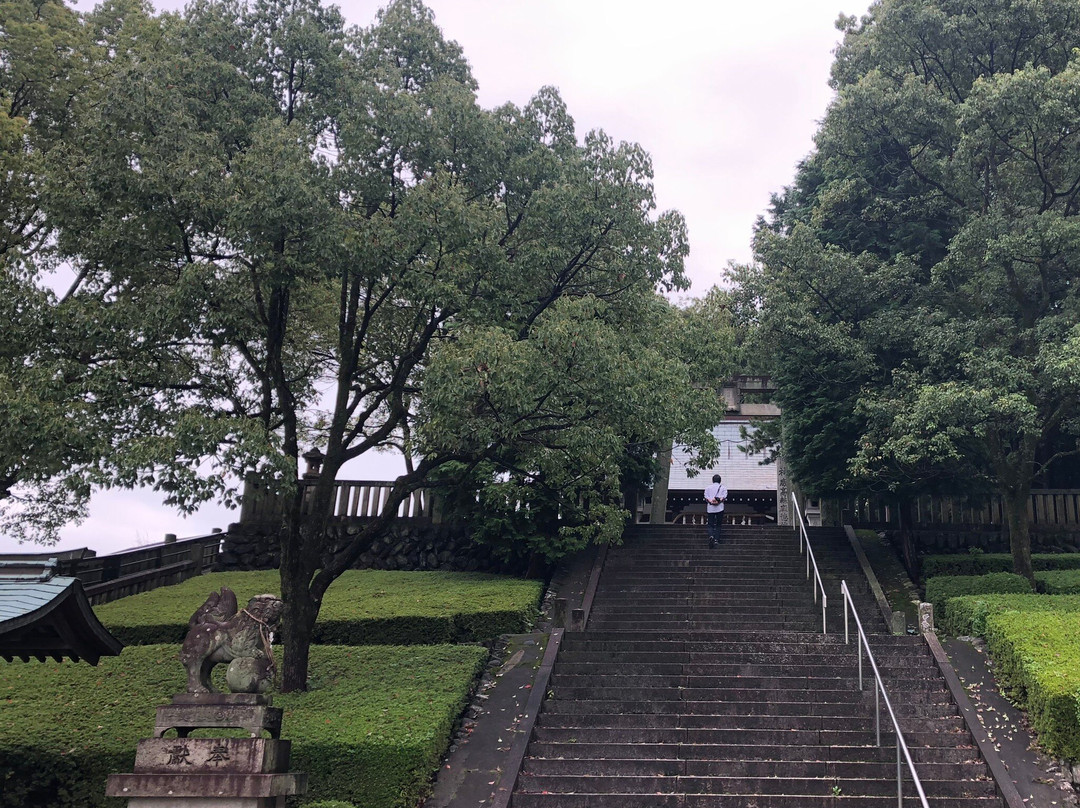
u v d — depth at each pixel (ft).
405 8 47.65
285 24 44.50
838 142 67.46
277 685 42.63
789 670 43.19
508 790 34.19
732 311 67.31
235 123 42.34
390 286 43.50
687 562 64.39
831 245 65.92
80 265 48.42
